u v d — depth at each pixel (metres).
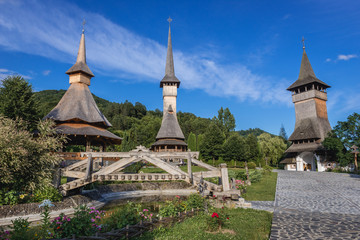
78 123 26.03
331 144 40.50
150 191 20.69
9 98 21.20
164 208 9.21
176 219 8.59
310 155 50.44
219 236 6.98
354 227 7.53
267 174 31.31
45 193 11.81
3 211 9.81
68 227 6.46
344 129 39.53
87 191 15.49
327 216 9.27
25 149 10.54
